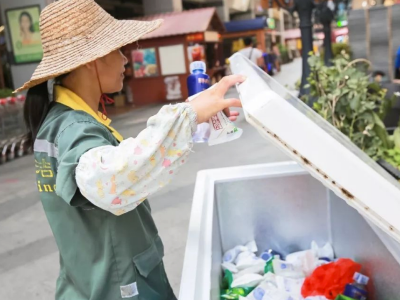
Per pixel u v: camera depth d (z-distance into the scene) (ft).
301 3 21.49
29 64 35.32
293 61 108.27
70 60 3.68
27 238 13.17
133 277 3.98
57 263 11.39
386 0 19.12
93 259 3.96
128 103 45.52
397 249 4.12
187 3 76.13
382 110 11.62
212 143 4.13
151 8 53.62
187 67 42.65
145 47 43.47
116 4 58.80
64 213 3.93
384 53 17.04
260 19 75.97
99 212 3.84
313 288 5.16
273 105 2.71
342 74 10.73
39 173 3.94
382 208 2.68
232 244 6.69
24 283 10.52
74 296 4.16
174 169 3.34
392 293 4.34
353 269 5.20
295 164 6.73
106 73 4.09
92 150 3.29
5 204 16.65
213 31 46.47
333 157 2.70
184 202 14.26
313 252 6.27
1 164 24.06
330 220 6.58
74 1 3.86
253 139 21.85
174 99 43.70
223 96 3.57
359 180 2.69
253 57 40.75
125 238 3.92
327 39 20.79
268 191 6.51
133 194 3.26
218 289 4.97
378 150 9.75
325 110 10.47
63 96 3.92
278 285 5.33
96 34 3.88
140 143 3.23
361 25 17.24
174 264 10.33
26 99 4.04
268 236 6.70
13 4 34.27
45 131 3.82
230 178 6.44
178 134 3.32
